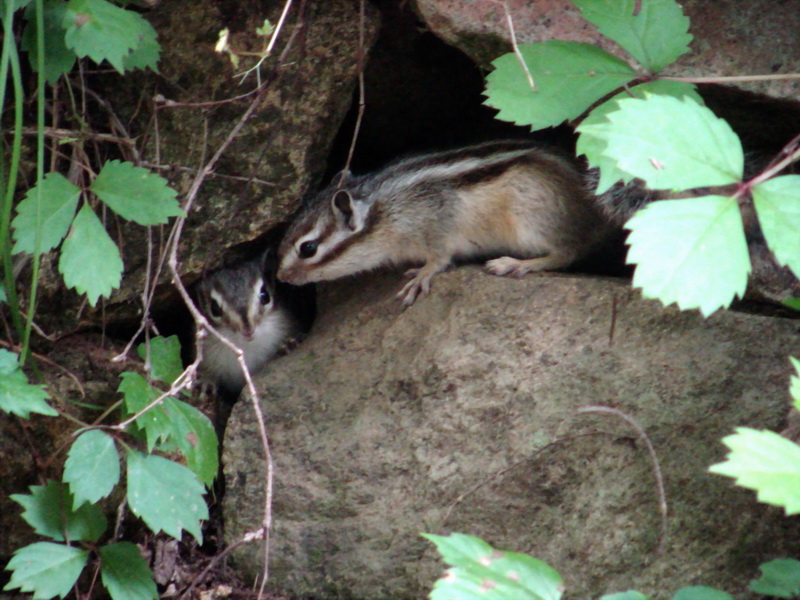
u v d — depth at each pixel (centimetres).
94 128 820
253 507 788
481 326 782
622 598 533
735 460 420
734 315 725
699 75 746
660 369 723
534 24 770
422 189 923
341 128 1012
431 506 741
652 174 463
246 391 841
